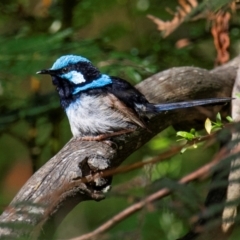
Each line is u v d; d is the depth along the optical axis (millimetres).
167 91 10719
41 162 16469
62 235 14648
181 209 4516
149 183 4902
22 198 7020
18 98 15195
